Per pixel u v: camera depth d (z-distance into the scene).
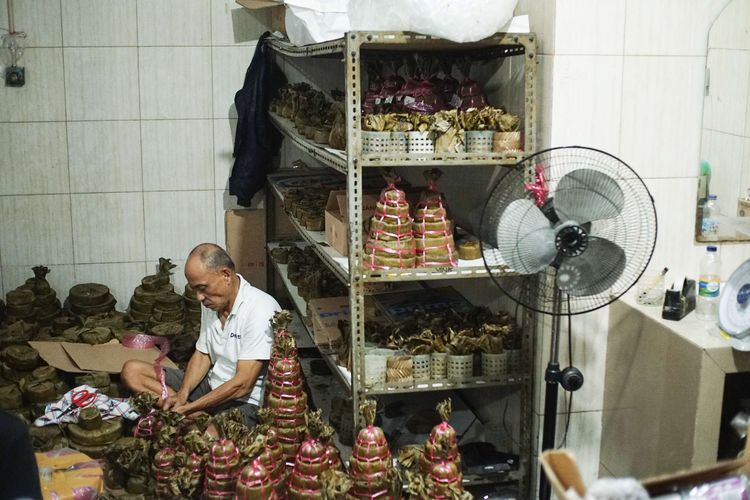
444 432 2.91
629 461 3.38
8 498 2.07
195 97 5.50
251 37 5.46
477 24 3.10
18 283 5.55
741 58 3.40
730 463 1.58
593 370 3.55
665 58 3.35
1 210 5.45
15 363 4.57
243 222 5.66
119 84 5.41
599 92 3.32
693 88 3.38
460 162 3.28
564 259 2.97
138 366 4.12
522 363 3.53
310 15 3.58
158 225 5.64
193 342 5.02
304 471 2.93
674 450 3.03
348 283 3.32
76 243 5.57
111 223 5.59
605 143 3.37
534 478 3.61
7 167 5.40
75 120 5.41
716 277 3.35
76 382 4.49
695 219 3.50
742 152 3.49
